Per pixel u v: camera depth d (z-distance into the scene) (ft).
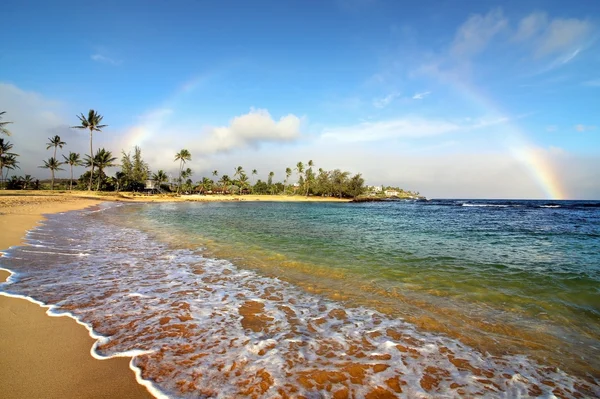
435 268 30.76
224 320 16.90
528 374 12.51
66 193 206.59
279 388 10.73
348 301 20.88
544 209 195.42
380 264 32.32
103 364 11.75
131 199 224.53
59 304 18.03
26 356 12.05
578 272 29.48
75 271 25.72
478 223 87.40
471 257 36.52
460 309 19.77
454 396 10.83
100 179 251.80
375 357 13.37
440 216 120.78
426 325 17.15
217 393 10.28
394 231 63.87
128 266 28.55
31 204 99.45
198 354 12.92
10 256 29.60
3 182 247.29
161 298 20.10
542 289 24.13
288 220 90.33
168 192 346.33
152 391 10.20
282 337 14.99
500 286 24.86
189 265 30.12
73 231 50.06
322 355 13.35
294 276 27.17
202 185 374.84
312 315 18.17
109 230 54.80
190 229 62.44
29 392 9.84
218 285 23.72
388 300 21.27
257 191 445.37
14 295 19.20
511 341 15.48
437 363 13.08
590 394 11.32
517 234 60.39
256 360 12.64
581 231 66.18
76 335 14.14
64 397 9.70
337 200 380.58
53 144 236.02
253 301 20.36
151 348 13.26
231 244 44.01
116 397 9.84
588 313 19.36
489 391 11.23
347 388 10.95
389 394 10.75
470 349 14.48
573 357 14.07
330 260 34.01
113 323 15.75
